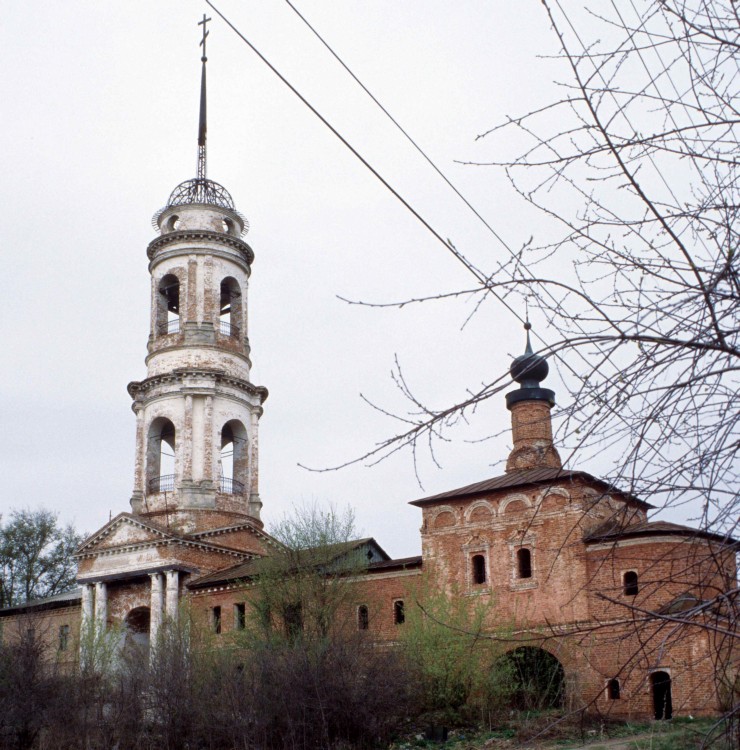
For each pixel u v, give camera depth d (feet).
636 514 22.94
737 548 20.56
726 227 20.97
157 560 164.45
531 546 124.26
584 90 21.72
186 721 109.09
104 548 170.09
